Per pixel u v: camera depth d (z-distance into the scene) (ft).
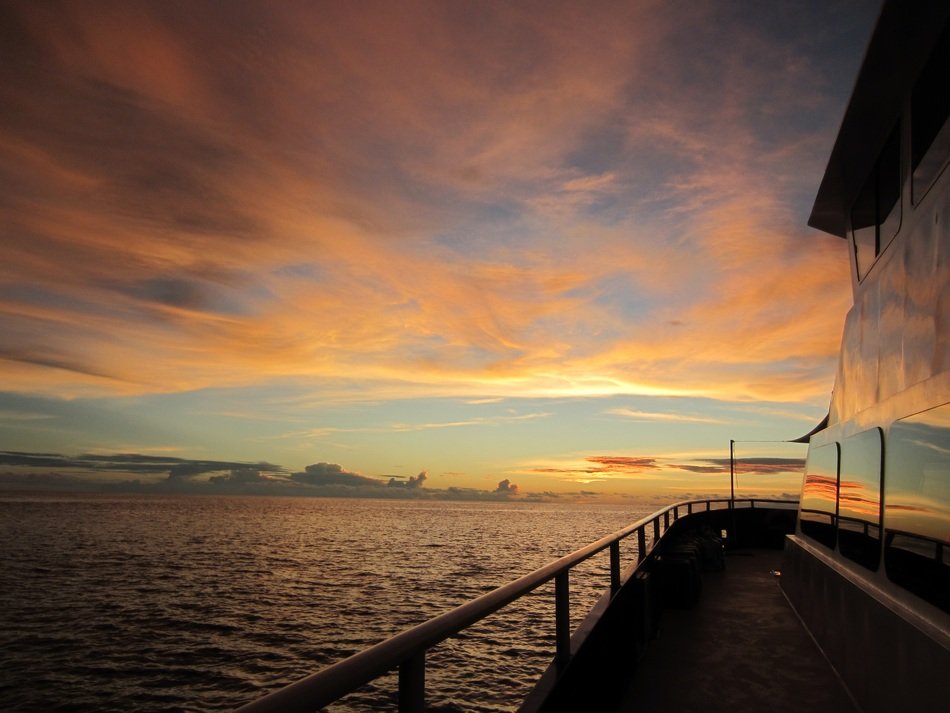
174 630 177.37
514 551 435.12
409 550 440.45
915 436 12.51
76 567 328.29
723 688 18.60
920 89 13.84
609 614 16.20
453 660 108.47
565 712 10.69
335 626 179.42
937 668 10.61
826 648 21.07
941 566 10.68
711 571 40.45
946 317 11.28
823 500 23.21
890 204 16.24
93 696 120.98
